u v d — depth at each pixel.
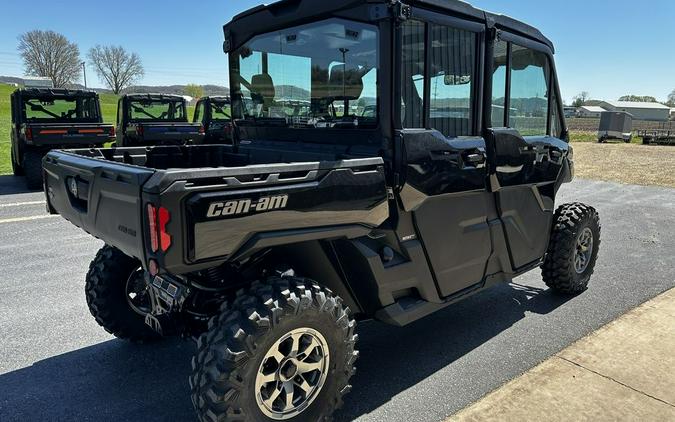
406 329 3.84
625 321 3.83
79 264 5.34
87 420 2.68
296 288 2.35
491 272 3.65
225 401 2.12
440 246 3.14
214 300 2.69
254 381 2.19
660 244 6.42
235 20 3.70
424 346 3.55
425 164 2.87
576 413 2.65
